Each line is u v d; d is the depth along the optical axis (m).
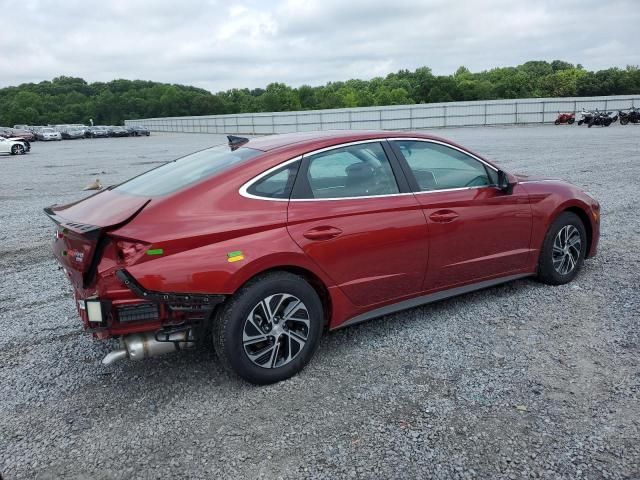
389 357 3.95
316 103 127.62
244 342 3.46
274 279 3.51
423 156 4.38
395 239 4.01
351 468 2.75
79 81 169.50
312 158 3.83
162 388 3.63
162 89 143.62
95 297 3.19
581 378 3.54
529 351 3.95
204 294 3.25
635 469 2.67
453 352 3.98
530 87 105.56
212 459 2.86
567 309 4.69
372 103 116.75
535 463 2.73
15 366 4.02
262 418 3.22
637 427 3.00
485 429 3.03
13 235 8.38
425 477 2.66
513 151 19.41
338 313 3.90
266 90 141.62
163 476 2.75
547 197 5.01
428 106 49.97
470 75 138.88
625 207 8.95
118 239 3.17
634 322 4.36
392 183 4.13
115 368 3.94
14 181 16.19
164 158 24.94
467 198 4.44
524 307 4.77
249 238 3.42
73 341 4.45
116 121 134.25
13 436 3.13
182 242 3.22
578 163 15.00
